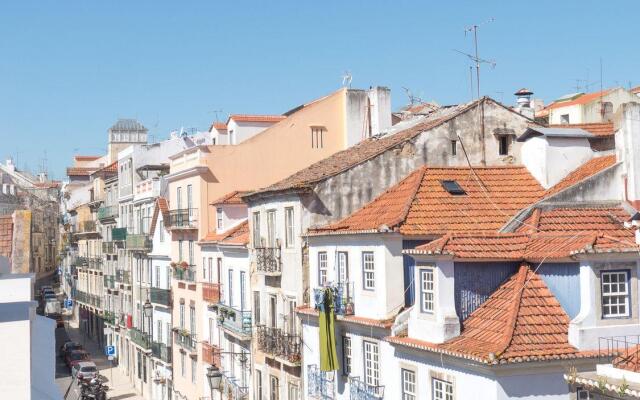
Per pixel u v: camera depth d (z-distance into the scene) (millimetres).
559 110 49562
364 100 44844
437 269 21828
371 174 31281
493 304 21891
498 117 31953
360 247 26781
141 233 61562
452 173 29000
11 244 18391
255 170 45719
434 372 22016
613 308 20469
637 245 20703
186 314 50312
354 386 26531
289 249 32938
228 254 41688
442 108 35906
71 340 85062
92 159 107875
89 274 85250
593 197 25938
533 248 22609
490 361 19078
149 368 58969
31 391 7234
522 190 28688
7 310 7895
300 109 47625
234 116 48625
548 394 19656
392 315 25125
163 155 64625
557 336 20344
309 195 31312
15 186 96438
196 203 46656
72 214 96688
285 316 33500
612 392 16531
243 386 39156
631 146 26000
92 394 52375
